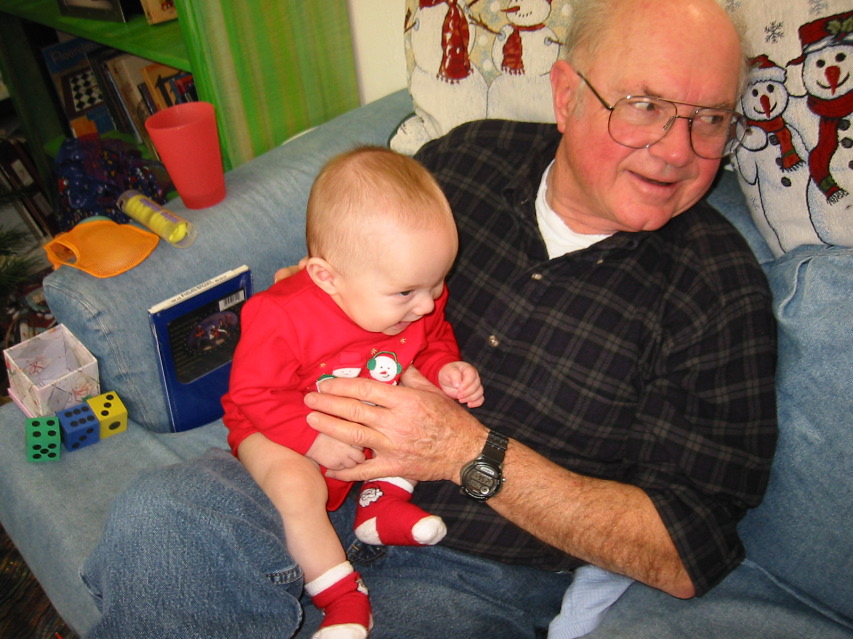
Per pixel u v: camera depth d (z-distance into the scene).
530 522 0.94
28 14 1.89
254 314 0.93
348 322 0.92
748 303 0.92
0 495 1.05
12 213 2.32
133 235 1.13
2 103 2.31
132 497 0.80
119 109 2.14
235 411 0.99
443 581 0.98
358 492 1.08
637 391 1.00
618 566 0.91
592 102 0.93
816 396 0.86
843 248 0.88
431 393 0.95
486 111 1.29
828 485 0.85
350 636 0.81
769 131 0.91
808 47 0.84
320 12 1.64
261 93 1.62
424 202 0.85
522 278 1.07
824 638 0.87
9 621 1.45
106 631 0.73
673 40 0.86
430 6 1.28
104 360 1.10
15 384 1.11
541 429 1.03
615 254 1.02
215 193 1.23
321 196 0.88
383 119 1.51
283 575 0.83
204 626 0.75
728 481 0.91
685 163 0.89
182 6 1.42
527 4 1.16
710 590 0.97
